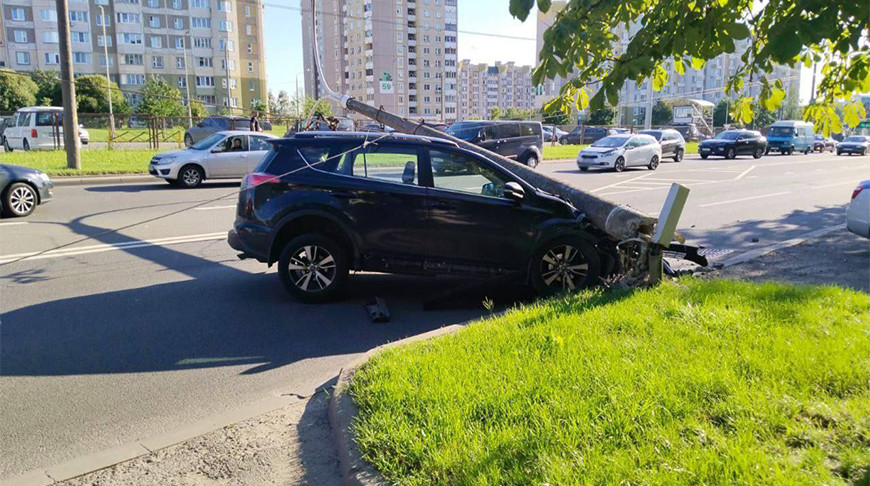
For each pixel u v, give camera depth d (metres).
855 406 3.58
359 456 3.45
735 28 3.06
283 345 5.73
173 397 4.62
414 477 3.13
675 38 3.15
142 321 6.29
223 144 17.70
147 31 94.38
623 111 89.00
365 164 6.95
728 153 35.78
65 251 9.17
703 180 21.78
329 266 6.96
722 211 14.33
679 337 4.70
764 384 3.85
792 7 2.95
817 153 46.69
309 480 3.50
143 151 26.70
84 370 5.09
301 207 6.79
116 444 3.95
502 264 7.02
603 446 3.22
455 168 6.98
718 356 4.29
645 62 3.10
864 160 35.72
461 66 178.38
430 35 126.44
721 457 3.08
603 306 5.59
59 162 20.91
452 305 7.09
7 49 87.75
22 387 4.75
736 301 5.57
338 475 3.55
